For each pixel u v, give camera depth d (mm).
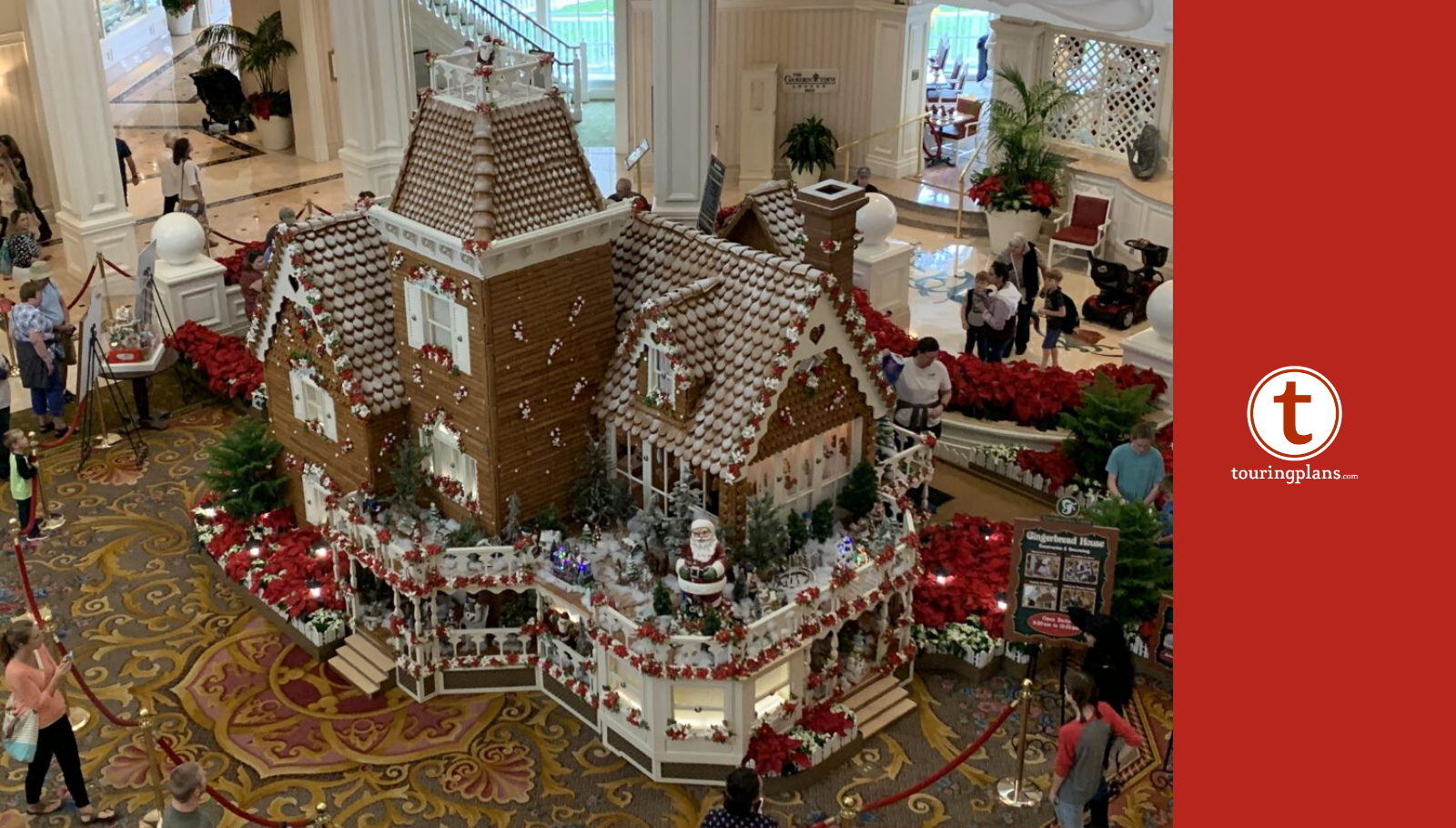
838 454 14367
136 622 15195
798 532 13742
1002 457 17531
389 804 12836
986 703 14148
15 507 17094
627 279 14344
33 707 11898
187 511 17109
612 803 12875
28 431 18609
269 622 15242
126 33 34969
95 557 16219
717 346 13422
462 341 13328
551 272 13336
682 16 21000
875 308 21031
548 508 14102
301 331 14391
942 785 13086
